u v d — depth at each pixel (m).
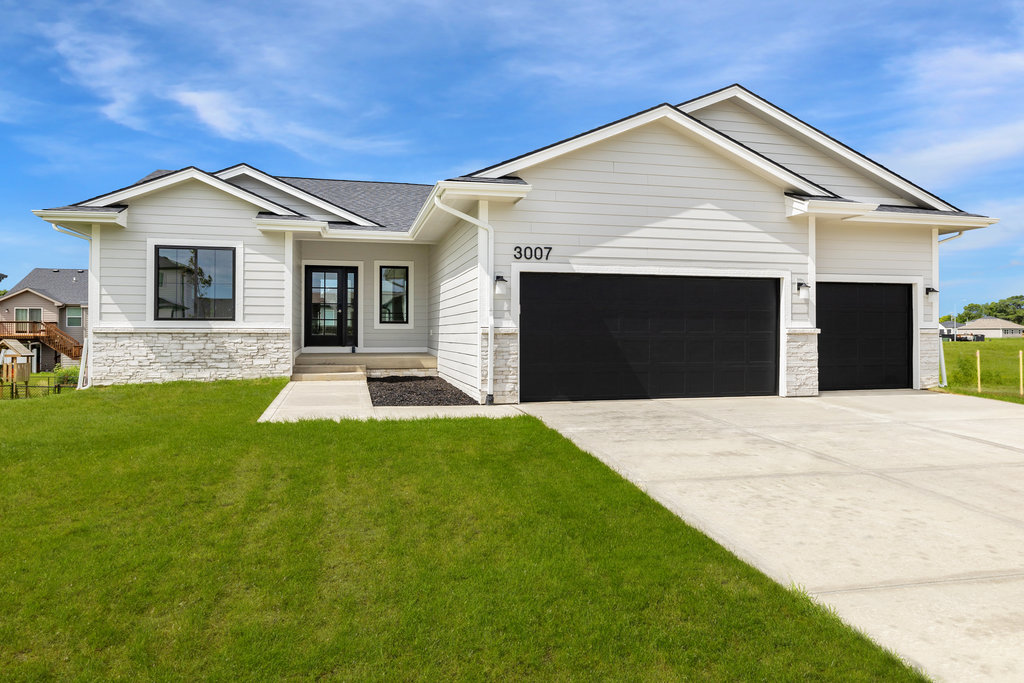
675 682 2.81
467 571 3.91
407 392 11.20
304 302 15.55
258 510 4.94
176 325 12.13
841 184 13.29
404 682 2.86
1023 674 2.76
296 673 2.93
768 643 3.07
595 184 10.39
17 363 15.66
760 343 11.26
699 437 7.53
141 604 3.54
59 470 5.79
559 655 3.04
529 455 6.45
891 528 4.54
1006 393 12.07
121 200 11.84
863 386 12.56
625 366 10.68
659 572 3.84
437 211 10.92
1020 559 4.00
